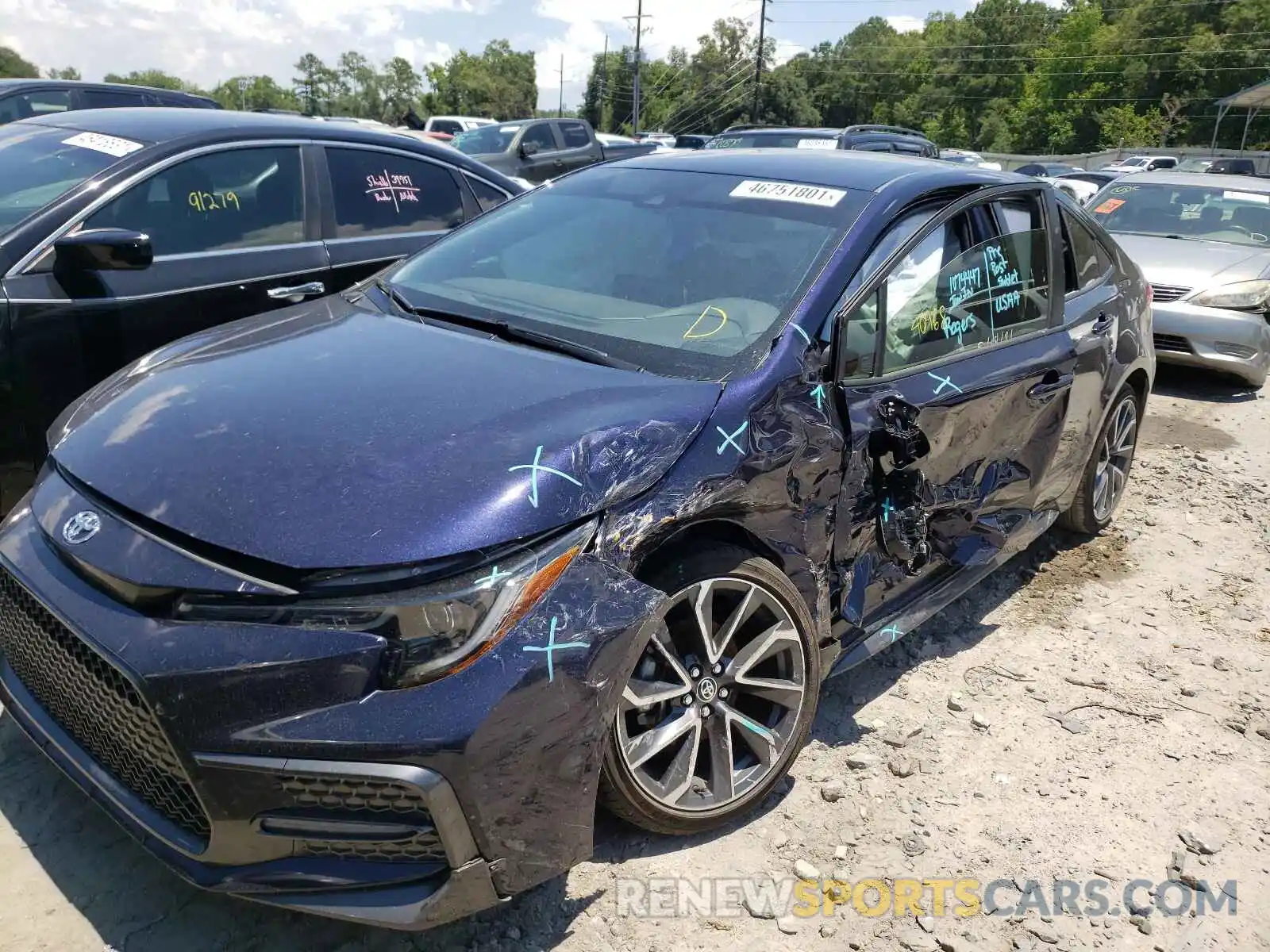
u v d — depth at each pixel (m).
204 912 2.31
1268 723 3.37
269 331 3.05
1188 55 76.75
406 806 1.93
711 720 2.56
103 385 2.85
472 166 5.52
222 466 2.18
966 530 3.49
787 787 2.89
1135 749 3.19
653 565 2.39
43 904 2.29
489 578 2.01
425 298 3.22
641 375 2.61
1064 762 3.09
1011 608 4.12
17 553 2.29
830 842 2.68
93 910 2.29
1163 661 3.75
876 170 3.39
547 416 2.35
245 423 2.34
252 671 1.89
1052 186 4.06
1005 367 3.41
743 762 2.70
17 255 3.57
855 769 2.99
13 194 3.94
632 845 2.60
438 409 2.37
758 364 2.63
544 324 2.92
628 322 2.88
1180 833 2.81
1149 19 80.00
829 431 2.70
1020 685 3.52
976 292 3.39
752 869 2.56
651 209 3.40
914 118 102.50
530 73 112.00
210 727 1.89
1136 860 2.70
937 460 3.18
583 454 2.24
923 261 3.16
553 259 3.31
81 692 2.17
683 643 2.48
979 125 98.06
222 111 4.89
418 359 2.68
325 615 1.93
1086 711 3.39
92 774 2.23
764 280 2.91
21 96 8.23
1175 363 7.74
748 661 2.59
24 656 2.37
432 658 1.94
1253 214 8.38
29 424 3.55
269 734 1.88
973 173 3.62
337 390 2.48
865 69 104.12
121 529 2.12
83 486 2.30
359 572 1.95
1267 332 7.54
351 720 1.88
